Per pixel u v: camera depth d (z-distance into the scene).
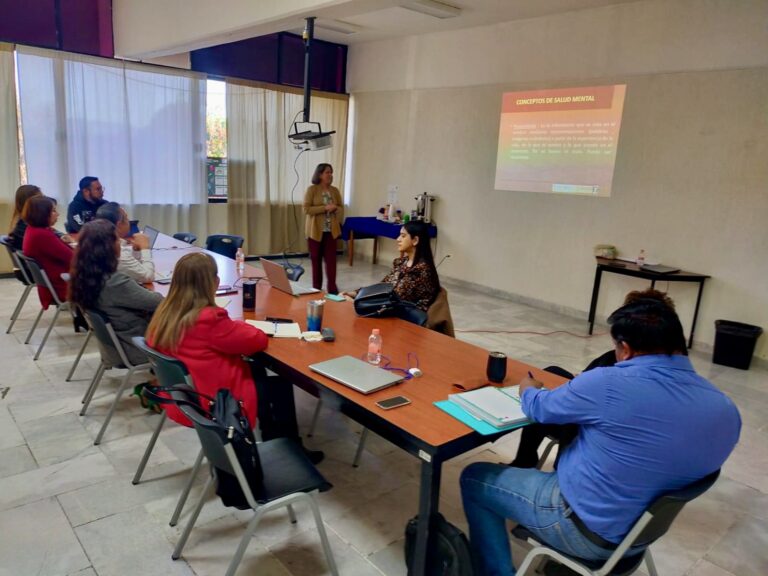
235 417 1.62
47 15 5.66
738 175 4.43
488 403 1.79
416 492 2.43
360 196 8.05
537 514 1.54
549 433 2.08
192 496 2.29
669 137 4.79
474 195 6.46
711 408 1.33
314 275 5.68
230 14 4.34
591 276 5.49
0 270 5.72
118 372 3.48
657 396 1.33
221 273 3.64
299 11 3.75
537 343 4.71
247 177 7.21
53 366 3.53
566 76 5.43
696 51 4.55
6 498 2.20
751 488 2.63
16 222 4.15
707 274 4.68
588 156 5.36
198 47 5.19
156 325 2.08
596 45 5.17
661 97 4.80
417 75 6.94
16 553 1.91
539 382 1.87
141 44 5.63
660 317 1.39
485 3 5.18
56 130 5.70
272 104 7.25
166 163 6.54
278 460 1.87
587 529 1.42
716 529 2.30
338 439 2.87
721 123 4.48
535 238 5.91
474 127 6.35
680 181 4.76
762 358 4.39
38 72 5.52
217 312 2.06
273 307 2.91
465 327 5.08
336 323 2.70
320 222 5.53
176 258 4.06
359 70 7.75
